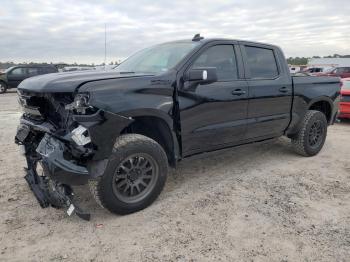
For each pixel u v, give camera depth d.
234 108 4.43
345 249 2.98
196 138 4.09
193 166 5.22
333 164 5.36
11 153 5.88
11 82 21.08
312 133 5.70
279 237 3.17
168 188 4.33
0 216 3.55
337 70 25.23
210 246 3.02
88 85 3.18
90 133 3.11
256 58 4.88
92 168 3.23
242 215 3.59
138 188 3.63
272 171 5.00
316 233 3.24
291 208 3.76
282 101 5.11
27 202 3.89
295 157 5.73
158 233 3.24
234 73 4.51
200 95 3.99
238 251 2.95
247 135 4.77
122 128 3.31
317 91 5.68
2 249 2.97
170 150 3.92
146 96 3.52
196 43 4.24
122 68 4.66
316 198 4.04
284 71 5.23
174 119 3.80
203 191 4.23
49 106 3.51
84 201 3.92
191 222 3.45
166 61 4.11
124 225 3.39
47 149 3.29
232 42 4.57
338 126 8.84
